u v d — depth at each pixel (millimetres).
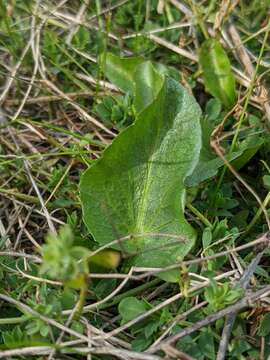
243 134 327
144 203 280
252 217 309
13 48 391
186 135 282
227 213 297
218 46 329
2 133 362
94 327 259
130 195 279
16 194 321
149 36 385
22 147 357
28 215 320
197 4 385
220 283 263
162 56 385
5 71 394
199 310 259
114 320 269
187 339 246
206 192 306
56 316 249
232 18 385
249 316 255
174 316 261
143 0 403
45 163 341
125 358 241
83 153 325
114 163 275
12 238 318
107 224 275
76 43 389
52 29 406
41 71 378
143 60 351
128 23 401
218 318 242
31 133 361
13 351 240
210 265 269
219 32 345
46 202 314
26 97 364
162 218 275
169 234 267
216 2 383
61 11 409
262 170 319
